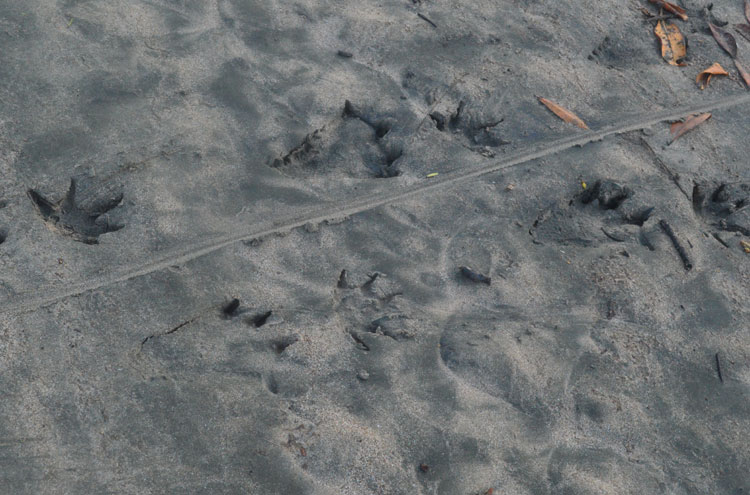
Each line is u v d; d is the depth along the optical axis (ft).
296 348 8.11
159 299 8.21
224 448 7.83
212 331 8.14
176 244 8.39
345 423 7.92
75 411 7.88
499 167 8.91
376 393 8.02
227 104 8.97
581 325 8.32
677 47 9.79
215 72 9.11
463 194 8.76
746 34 9.97
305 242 8.48
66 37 9.11
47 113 8.79
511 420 8.00
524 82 9.34
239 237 8.45
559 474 7.88
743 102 9.50
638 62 9.69
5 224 8.38
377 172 8.91
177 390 7.96
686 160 9.09
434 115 9.12
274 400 7.97
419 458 7.87
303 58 9.27
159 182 8.59
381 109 9.11
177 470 7.77
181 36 9.25
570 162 8.98
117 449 7.80
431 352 8.16
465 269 8.43
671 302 8.44
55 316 8.11
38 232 8.37
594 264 8.54
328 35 9.43
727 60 9.75
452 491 7.80
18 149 8.63
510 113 9.20
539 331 8.27
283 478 7.78
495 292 8.38
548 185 8.85
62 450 7.79
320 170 8.87
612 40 9.76
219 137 8.82
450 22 9.62
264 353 8.10
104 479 7.73
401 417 7.96
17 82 8.88
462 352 8.14
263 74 9.14
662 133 9.23
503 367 8.11
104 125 8.78
